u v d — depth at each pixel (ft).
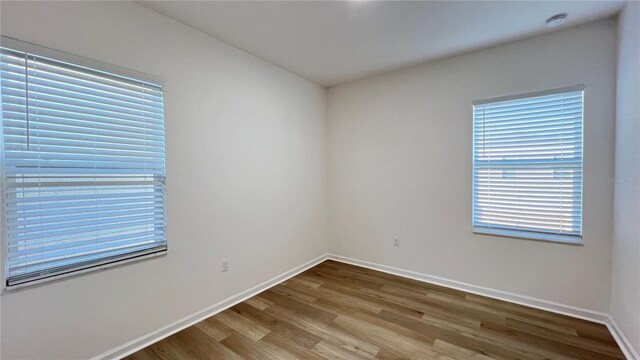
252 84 9.12
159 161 6.80
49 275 5.16
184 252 7.29
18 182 4.91
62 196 5.39
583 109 7.30
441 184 9.71
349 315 7.87
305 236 11.61
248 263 9.08
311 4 6.31
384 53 9.00
